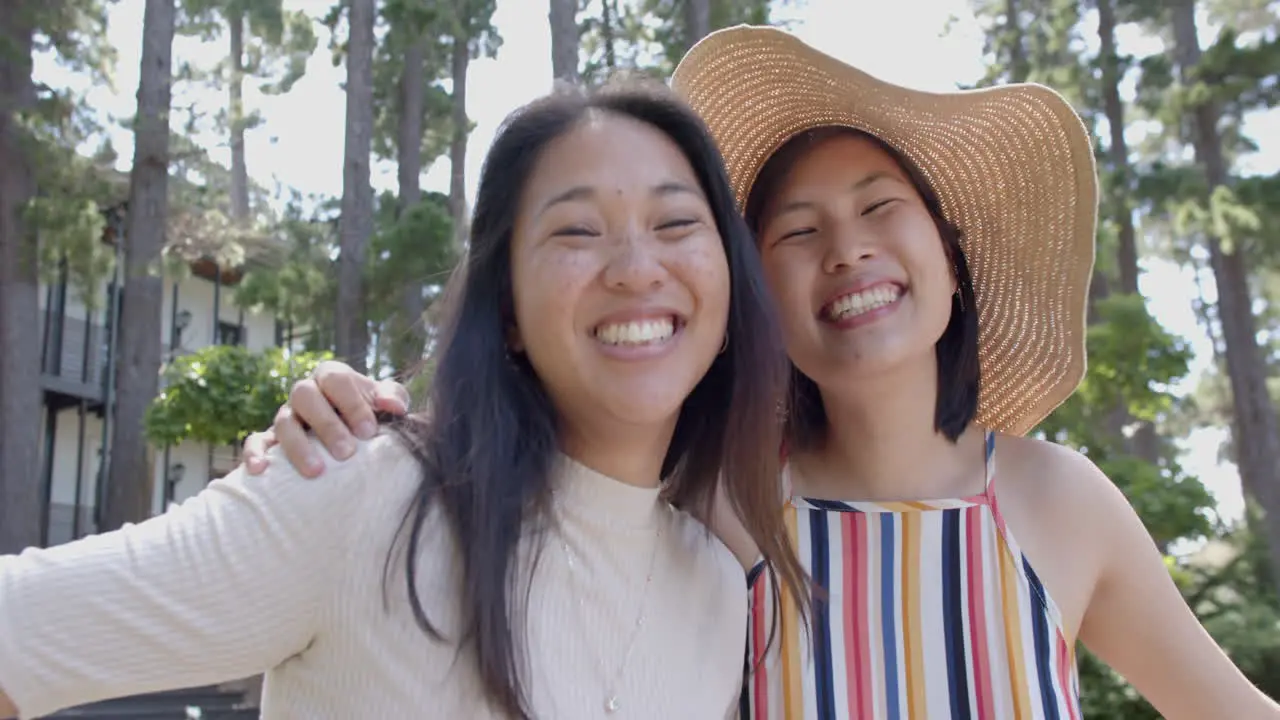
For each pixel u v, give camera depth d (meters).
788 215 1.70
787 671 1.63
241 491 1.16
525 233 1.33
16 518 11.06
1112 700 4.68
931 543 1.67
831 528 1.71
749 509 1.52
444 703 1.13
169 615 1.08
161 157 12.30
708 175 1.43
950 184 1.86
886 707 1.60
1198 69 12.23
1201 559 8.82
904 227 1.66
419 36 12.54
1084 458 1.78
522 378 1.36
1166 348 6.03
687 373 1.33
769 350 1.48
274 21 19.34
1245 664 6.09
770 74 1.81
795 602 1.64
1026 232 1.92
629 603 1.36
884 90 1.69
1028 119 1.80
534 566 1.26
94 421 16.41
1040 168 1.87
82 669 1.05
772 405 1.50
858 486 1.79
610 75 1.48
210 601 1.10
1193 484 5.43
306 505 1.16
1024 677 1.57
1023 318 2.00
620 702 1.28
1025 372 2.03
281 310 13.70
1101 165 12.74
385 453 1.24
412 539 1.17
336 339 11.84
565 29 9.02
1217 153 12.74
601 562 1.34
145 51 12.35
